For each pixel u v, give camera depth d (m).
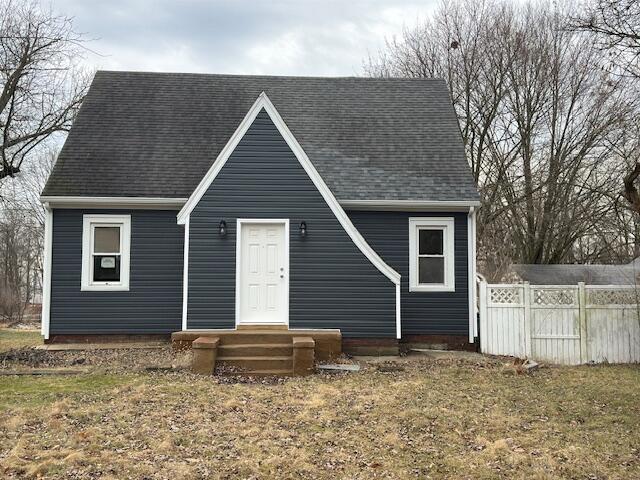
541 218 25.42
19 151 21.45
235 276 11.84
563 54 25.00
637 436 6.79
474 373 10.45
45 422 6.96
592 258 29.61
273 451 6.10
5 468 5.45
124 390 8.66
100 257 13.32
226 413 7.55
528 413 7.77
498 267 24.22
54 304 13.00
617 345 12.05
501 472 5.61
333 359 11.24
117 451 6.00
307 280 11.95
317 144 14.48
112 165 13.59
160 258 13.34
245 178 12.02
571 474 5.58
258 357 10.57
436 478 5.45
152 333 13.17
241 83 16.38
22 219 37.03
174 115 15.11
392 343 12.01
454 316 13.47
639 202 11.05
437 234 13.88
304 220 12.04
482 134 27.09
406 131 15.14
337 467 5.69
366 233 13.67
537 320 12.30
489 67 27.11
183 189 13.34
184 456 5.91
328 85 16.56
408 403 8.15
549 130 25.56
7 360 10.91
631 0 10.37
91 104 14.98
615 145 22.17
